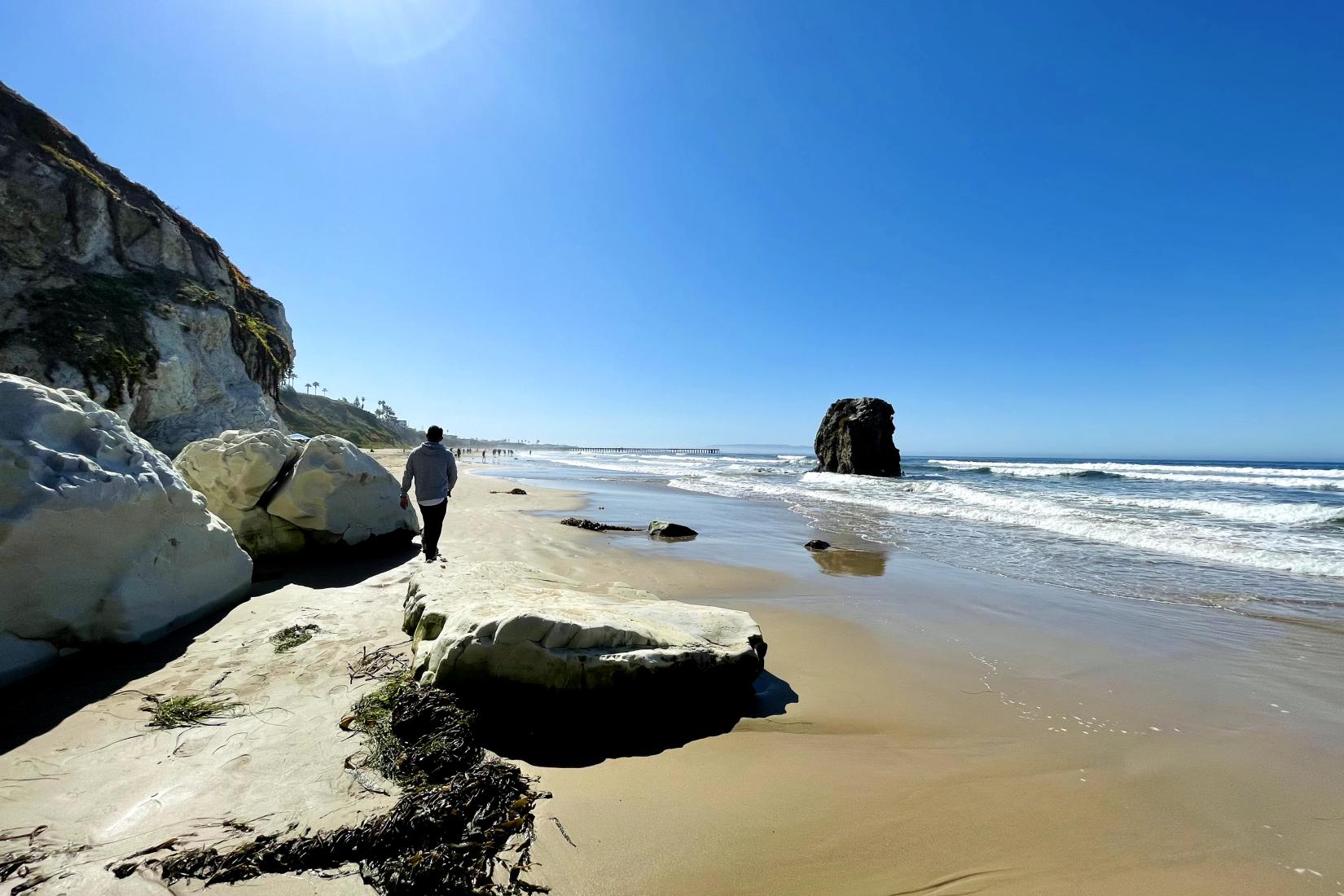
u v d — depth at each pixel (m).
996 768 3.07
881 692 4.06
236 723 3.04
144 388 19.41
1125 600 6.67
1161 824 2.61
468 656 3.36
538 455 108.50
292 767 2.66
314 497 7.02
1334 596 6.89
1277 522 12.97
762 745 3.25
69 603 3.63
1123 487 25.17
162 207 26.44
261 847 2.11
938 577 7.82
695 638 4.00
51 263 19.94
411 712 3.06
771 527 12.73
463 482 23.72
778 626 5.58
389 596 5.55
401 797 2.49
